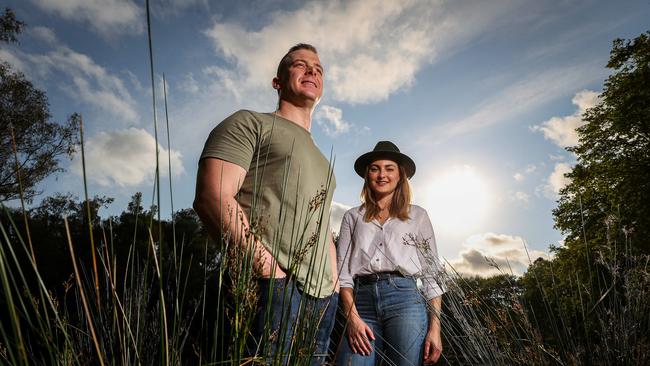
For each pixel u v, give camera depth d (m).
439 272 2.00
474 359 1.75
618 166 16.66
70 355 0.81
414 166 2.90
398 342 2.40
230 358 0.94
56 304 0.84
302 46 2.06
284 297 1.05
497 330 1.68
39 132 11.96
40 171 11.20
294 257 1.10
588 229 15.48
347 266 2.66
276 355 1.00
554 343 1.59
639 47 16.89
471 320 1.78
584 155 18.09
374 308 2.52
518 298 1.69
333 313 1.69
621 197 15.12
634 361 1.37
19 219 6.82
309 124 2.05
